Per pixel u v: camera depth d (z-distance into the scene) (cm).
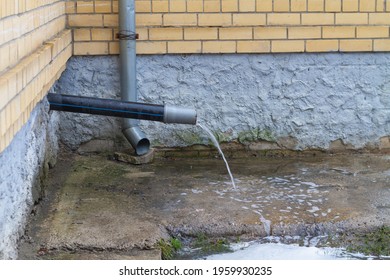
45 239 658
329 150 852
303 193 746
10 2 571
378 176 791
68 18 824
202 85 839
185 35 829
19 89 570
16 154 638
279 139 849
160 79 836
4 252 602
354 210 710
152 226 680
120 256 643
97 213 703
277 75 841
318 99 846
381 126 854
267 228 685
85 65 834
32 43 642
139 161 820
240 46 831
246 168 814
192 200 729
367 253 663
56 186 761
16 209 639
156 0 823
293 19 832
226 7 827
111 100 773
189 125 841
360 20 837
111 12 826
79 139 841
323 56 841
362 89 848
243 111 844
